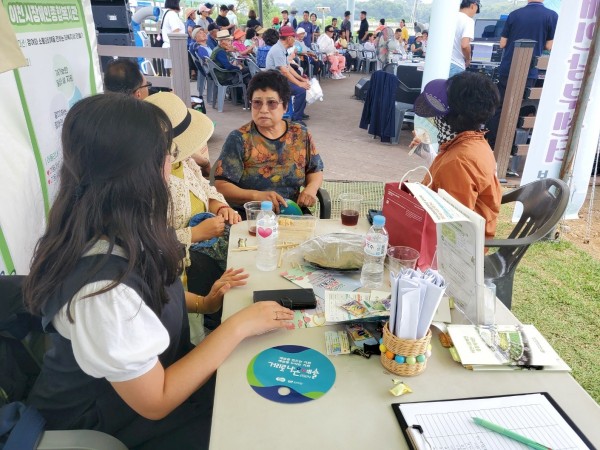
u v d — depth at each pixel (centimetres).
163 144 82
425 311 94
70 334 81
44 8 195
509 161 479
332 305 120
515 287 278
